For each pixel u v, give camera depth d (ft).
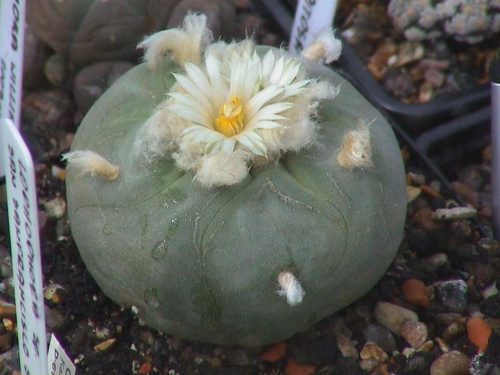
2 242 0.71
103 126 0.55
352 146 0.50
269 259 0.49
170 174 0.51
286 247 0.49
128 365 0.62
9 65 0.67
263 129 0.50
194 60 0.56
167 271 0.50
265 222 0.49
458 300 0.66
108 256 0.53
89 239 0.54
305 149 0.51
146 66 0.58
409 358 0.61
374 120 0.56
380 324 0.65
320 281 0.51
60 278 0.68
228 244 0.49
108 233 0.52
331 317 0.65
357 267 0.53
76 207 0.55
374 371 0.62
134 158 0.51
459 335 0.64
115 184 0.52
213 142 0.50
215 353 0.62
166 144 0.51
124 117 0.54
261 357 0.62
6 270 0.69
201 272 0.50
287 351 0.62
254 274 0.50
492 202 0.71
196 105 0.52
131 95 0.55
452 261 0.72
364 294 0.61
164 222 0.50
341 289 0.54
